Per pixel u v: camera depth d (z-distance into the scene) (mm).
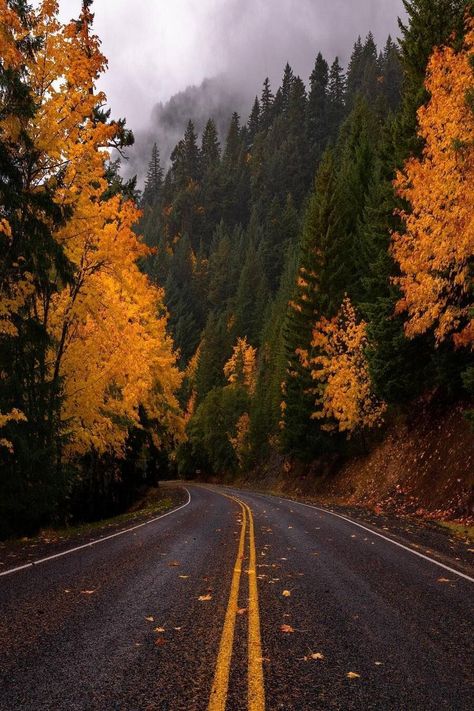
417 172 14055
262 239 167750
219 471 76000
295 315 36281
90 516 23219
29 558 9703
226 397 73812
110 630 5078
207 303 171875
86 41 14164
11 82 11609
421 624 5359
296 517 16562
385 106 85188
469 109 12023
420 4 21750
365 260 35250
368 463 27984
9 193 12008
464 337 13844
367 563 8750
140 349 20250
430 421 23281
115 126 14742
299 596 6418
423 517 16938
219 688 3764
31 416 13812
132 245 16172
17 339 13219
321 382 31109
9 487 13453
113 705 3510
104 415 19703
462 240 12227
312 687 3818
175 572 7824
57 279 15930
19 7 12562
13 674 4027
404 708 3516
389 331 21844
